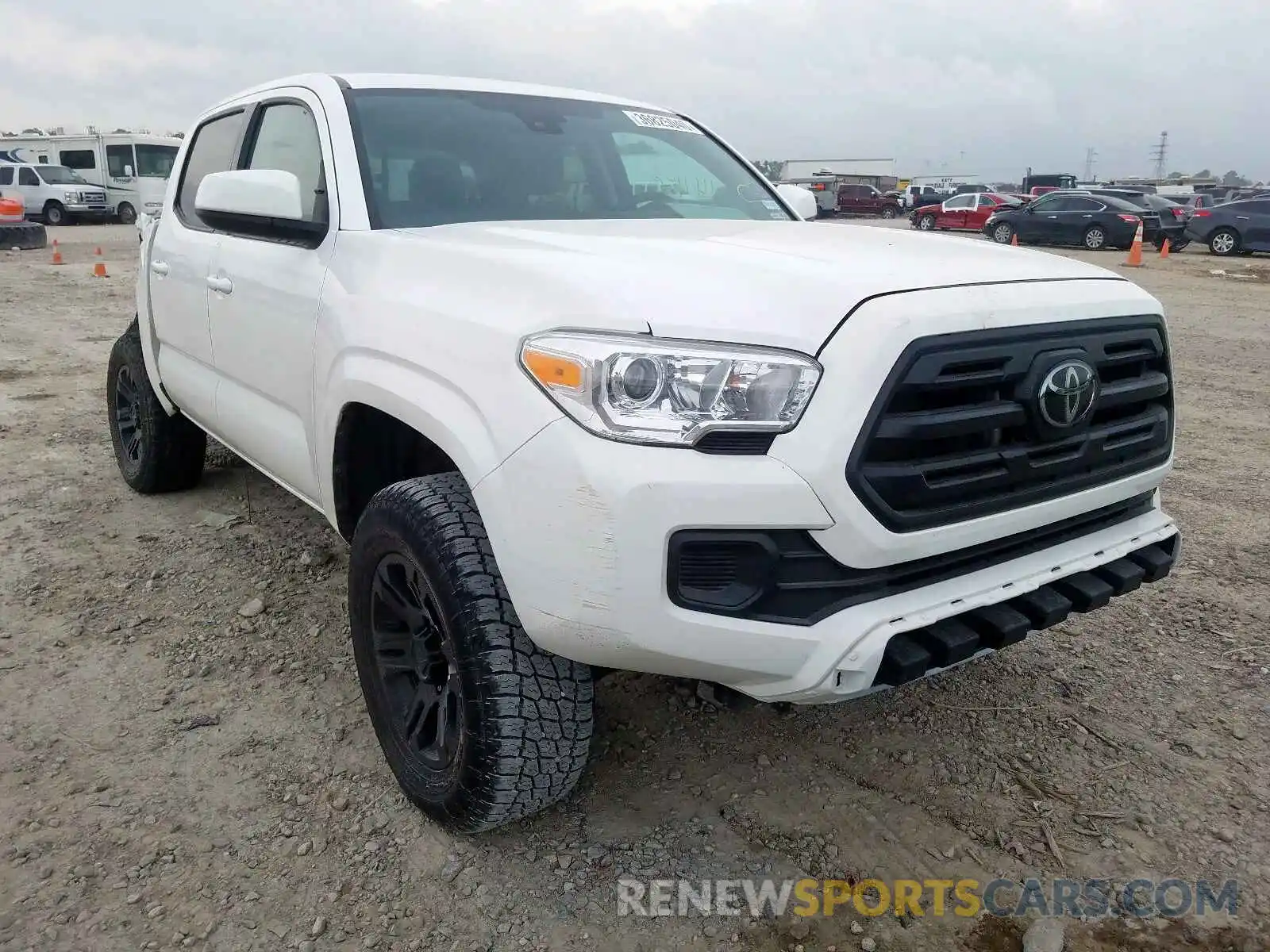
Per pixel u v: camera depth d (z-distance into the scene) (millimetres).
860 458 1865
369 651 2537
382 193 2887
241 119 3748
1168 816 2521
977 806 2559
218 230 3611
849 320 1903
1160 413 2494
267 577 3828
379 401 2398
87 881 2240
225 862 2312
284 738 2801
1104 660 3314
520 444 1971
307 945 2084
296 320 2863
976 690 3121
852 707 3014
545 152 3307
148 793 2545
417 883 2262
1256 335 10273
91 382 7312
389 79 3318
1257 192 31734
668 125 3881
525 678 2115
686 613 1889
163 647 3281
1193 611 3672
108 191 28609
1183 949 2102
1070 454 2209
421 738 2439
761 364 1854
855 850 2395
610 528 1856
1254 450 5855
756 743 2818
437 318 2256
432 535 2180
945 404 1988
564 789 2262
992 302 2039
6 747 2717
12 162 28141
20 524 4336
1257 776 2688
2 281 13766
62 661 3178
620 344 1876
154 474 4562
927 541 1978
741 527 1856
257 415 3289
